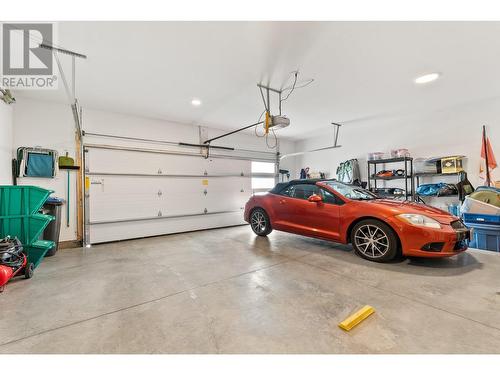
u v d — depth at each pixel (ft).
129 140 16.46
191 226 19.33
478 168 14.56
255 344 5.10
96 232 15.14
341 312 6.36
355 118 17.56
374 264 10.03
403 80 11.34
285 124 12.37
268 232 15.37
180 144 18.67
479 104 14.44
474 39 8.05
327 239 11.80
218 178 21.02
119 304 6.95
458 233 9.04
